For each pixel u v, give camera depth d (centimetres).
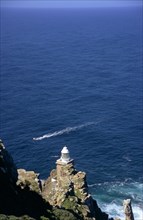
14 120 14825
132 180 10700
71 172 6906
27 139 13112
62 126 14312
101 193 10100
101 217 7238
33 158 11825
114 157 11956
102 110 16188
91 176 10856
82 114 15675
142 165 11481
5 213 4959
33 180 6588
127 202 7088
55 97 18112
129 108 16462
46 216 5491
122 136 13462
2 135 13375
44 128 14088
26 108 16325
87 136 13462
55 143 12888
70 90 19400
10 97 17988
